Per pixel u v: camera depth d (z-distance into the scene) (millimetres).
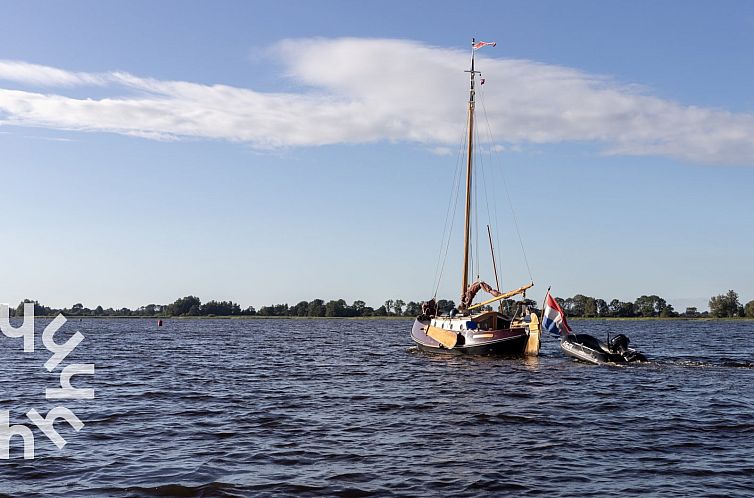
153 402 32781
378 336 114562
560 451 22469
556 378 41750
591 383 39219
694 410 30016
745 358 60156
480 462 21031
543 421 27531
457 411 29906
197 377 44219
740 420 27672
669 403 31906
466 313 58375
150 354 66375
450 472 19922
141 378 43562
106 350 72438
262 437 24641
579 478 19359
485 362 52188
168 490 18328
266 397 34438
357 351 70875
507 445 23312
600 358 49969
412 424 27000
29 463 20969
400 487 18531
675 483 18953
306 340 98188
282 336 113375
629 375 43188
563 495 17875
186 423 27266
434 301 66312
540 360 52531
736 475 19672
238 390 37250
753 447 23078
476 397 34000
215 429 26078
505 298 56125
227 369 49969
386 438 24438
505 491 18188
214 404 32125
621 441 23938
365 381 41312
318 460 21328
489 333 53719
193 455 22000
